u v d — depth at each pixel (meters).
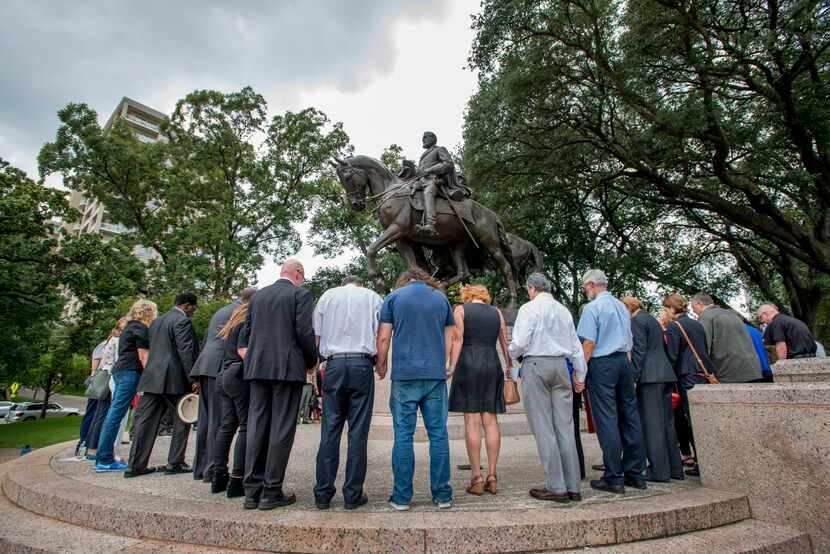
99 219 57.00
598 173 17.97
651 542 3.03
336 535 2.84
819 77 14.88
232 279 26.03
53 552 2.88
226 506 3.40
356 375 3.53
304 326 3.63
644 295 21.38
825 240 16.30
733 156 16.70
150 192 26.34
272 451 3.41
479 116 18.30
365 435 3.52
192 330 4.82
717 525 3.42
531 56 15.92
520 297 10.34
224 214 25.44
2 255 17.56
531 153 17.88
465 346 3.99
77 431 17.67
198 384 4.70
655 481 4.38
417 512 3.22
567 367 4.02
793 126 14.03
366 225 29.22
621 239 21.88
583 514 3.10
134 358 5.13
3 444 15.66
